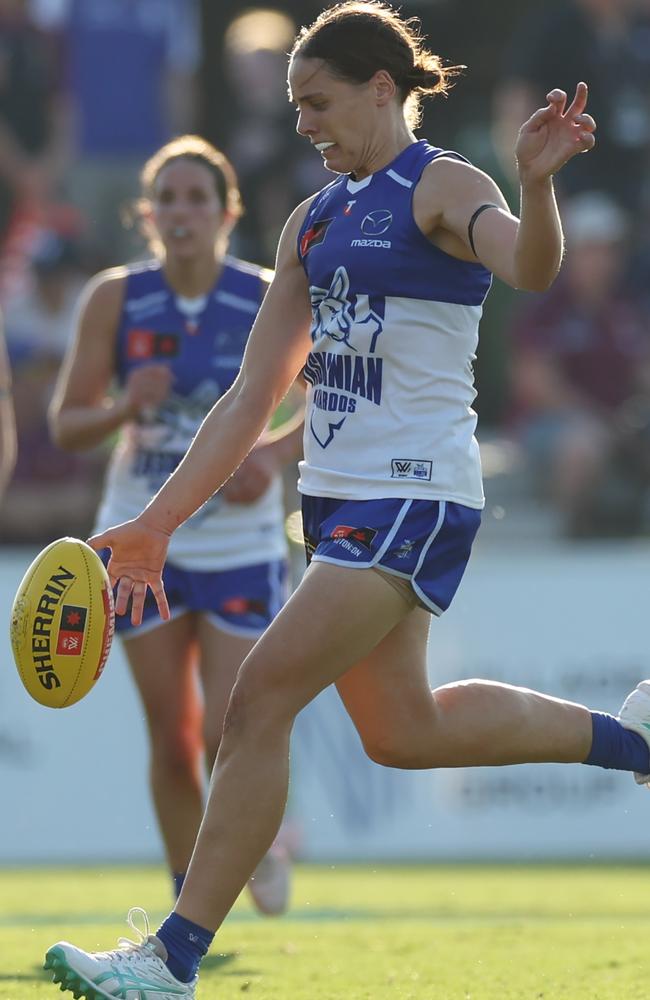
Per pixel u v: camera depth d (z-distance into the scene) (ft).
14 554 125.70
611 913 75.72
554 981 52.08
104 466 130.52
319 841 106.42
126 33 149.07
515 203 143.43
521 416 137.80
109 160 149.28
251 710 40.63
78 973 39.58
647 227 142.51
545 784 107.96
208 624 62.64
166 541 42.98
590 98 142.51
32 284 133.49
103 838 107.55
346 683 43.55
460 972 54.54
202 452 43.52
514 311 141.38
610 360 136.98
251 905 81.92
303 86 41.70
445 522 41.29
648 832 107.96
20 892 86.17
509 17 153.48
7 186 146.30
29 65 147.74
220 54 151.33
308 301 44.32
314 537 43.04
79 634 41.37
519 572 111.34
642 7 145.07
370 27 41.68
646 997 48.26
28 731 108.06
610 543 131.54
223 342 64.80
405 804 107.24
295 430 65.00
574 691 110.52
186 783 62.95
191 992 40.70
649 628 110.73
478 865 103.19
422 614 43.21
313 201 43.62
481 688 44.93
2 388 69.21
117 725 108.17
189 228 64.08
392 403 41.47
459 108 153.07
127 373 65.82
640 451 133.28
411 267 41.06
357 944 62.54
